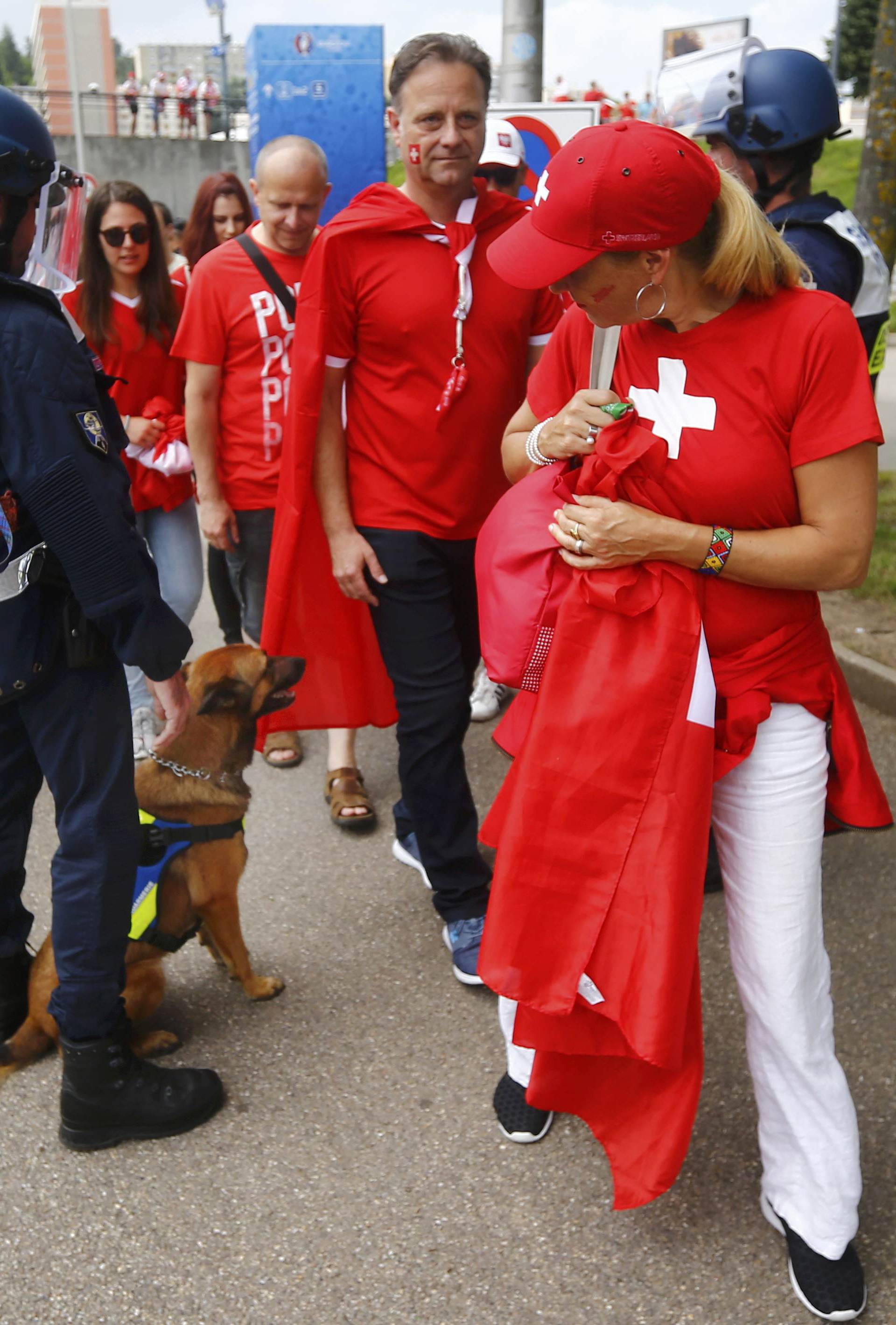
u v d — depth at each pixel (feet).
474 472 10.43
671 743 6.72
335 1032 10.13
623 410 6.64
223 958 10.47
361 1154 8.73
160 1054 9.82
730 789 7.04
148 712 14.66
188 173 103.30
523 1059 8.76
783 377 6.25
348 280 9.89
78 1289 7.61
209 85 106.73
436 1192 8.34
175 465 14.46
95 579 7.52
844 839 13.03
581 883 6.97
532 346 10.37
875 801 7.16
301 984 10.80
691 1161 8.51
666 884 6.73
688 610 6.66
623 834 6.84
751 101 10.28
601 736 6.80
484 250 9.93
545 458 7.27
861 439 6.21
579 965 7.00
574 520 6.68
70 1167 8.68
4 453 7.31
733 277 6.16
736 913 7.20
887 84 19.21
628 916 6.86
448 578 10.75
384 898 12.25
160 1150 8.82
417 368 10.04
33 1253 7.90
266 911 12.03
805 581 6.50
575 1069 7.62
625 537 6.54
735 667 6.79
